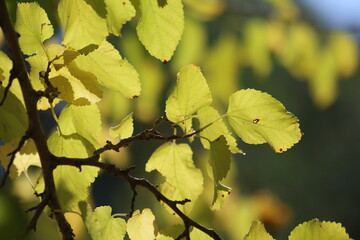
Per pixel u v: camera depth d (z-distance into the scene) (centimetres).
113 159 212
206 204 221
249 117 167
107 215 164
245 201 265
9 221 175
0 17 162
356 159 1288
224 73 324
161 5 164
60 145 169
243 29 328
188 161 171
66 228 162
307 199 1254
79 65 166
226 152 165
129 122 171
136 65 287
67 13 164
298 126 167
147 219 169
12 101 167
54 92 164
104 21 163
